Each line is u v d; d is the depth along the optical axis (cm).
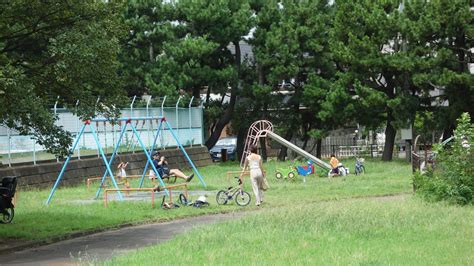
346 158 4909
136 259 1203
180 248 1295
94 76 1658
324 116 4462
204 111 4769
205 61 4731
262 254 1188
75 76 1606
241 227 1552
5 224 1877
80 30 1644
